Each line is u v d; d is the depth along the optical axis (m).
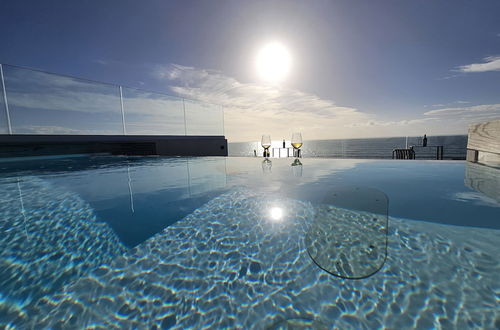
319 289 0.74
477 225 1.15
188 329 0.62
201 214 1.55
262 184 2.37
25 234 1.32
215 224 1.35
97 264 0.98
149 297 0.75
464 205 1.47
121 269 0.93
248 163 4.36
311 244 1.03
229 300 0.72
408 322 0.60
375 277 0.77
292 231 1.19
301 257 0.93
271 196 1.89
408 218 1.27
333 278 0.79
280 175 2.88
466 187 1.95
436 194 1.75
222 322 0.63
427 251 0.92
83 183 2.73
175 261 0.97
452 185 2.03
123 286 0.82
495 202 1.53
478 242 0.97
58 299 0.76
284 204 1.65
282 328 0.60
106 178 3.05
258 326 0.62
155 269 0.92
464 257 0.86
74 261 1.01
